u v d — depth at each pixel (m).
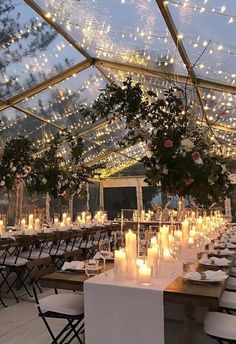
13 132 8.13
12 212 9.41
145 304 2.11
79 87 7.49
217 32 4.59
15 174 5.86
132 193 14.07
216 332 2.21
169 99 3.35
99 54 6.46
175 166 3.18
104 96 3.41
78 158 7.14
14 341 3.13
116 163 13.56
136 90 3.32
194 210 7.91
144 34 5.16
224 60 5.26
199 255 3.26
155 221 8.34
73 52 6.40
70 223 8.07
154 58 5.84
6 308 4.16
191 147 3.13
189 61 5.49
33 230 6.29
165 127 3.26
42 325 3.54
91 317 2.22
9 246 4.86
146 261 2.52
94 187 14.01
